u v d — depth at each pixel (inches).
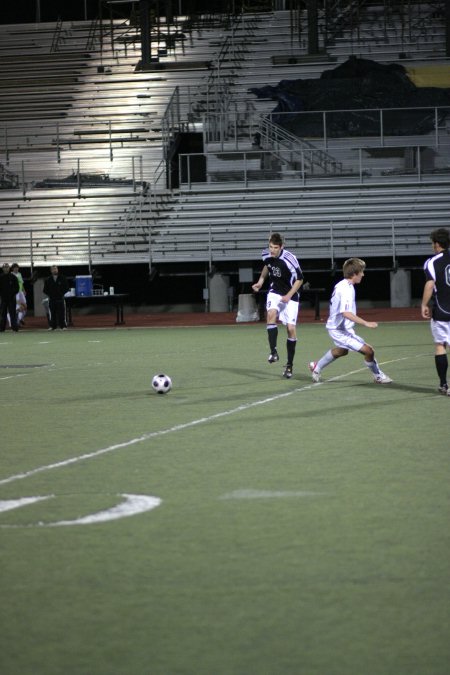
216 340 2370.8
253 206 3636.8
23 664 410.0
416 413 1095.6
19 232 3683.6
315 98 3981.3
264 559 548.4
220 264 3558.1
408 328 2632.9
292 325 1467.8
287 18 4753.9
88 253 3533.5
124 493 724.0
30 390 1409.9
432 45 4466.0
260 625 449.1
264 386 1380.4
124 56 4724.4
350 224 3531.0
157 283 3666.3
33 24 5007.4
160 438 968.9
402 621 451.5
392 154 3794.3
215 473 791.7
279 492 717.3
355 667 402.3
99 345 2310.5
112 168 4005.9
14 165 4074.8
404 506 667.4
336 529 609.3
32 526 631.8
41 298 3607.3
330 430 995.9
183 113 4264.3
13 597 493.4
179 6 4958.2
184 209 3671.3
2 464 845.8
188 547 574.9
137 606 476.4
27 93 4532.5
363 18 4579.2
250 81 4343.0
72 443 950.4
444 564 534.6
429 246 3459.6
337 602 476.7
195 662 408.5
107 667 404.8
